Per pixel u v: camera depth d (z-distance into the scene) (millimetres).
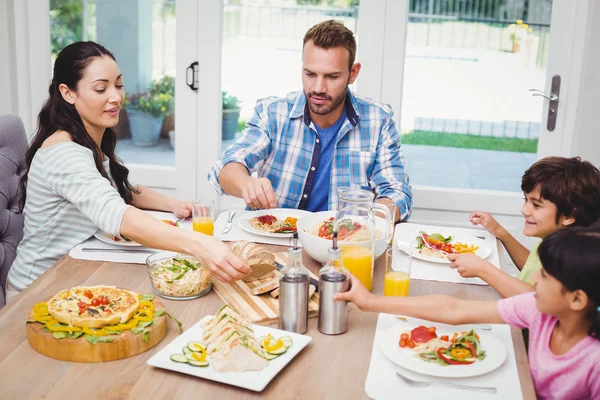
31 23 3541
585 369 1339
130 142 3639
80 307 1380
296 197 2527
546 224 1854
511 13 3297
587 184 1798
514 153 3455
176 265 1648
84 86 1979
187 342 1349
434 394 1206
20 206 2107
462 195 3488
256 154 2404
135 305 1423
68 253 1862
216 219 2176
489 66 3375
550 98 3330
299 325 1424
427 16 3352
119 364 1294
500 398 1200
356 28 3418
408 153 3531
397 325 1447
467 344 1346
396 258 1896
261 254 1638
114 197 1782
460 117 3449
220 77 3518
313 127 2443
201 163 3604
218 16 3428
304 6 3424
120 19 3520
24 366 1275
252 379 1220
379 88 3418
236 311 1509
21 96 3615
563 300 1276
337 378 1268
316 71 2221
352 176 2500
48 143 1968
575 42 3252
